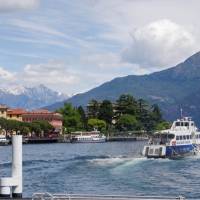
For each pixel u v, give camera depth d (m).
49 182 83.25
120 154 156.12
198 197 68.81
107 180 86.56
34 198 36.59
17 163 38.22
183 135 130.25
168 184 82.31
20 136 38.28
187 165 112.56
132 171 99.75
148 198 35.94
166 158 125.31
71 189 76.06
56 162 118.75
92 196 36.41
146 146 126.69
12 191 38.38
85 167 105.62
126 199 35.56
